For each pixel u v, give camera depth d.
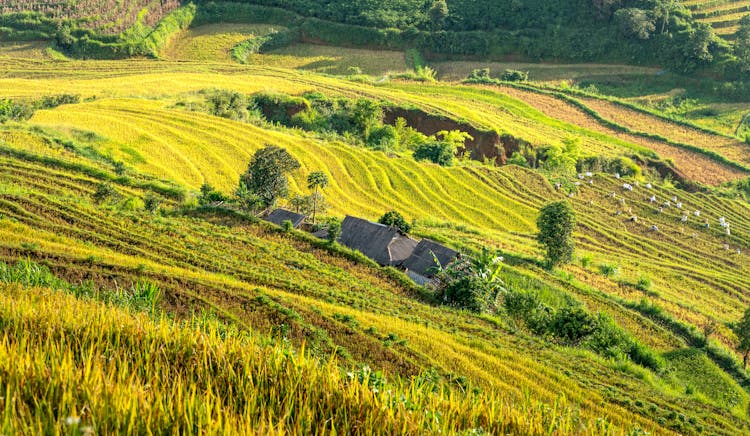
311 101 91.62
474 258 37.22
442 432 7.88
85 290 20.61
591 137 99.12
